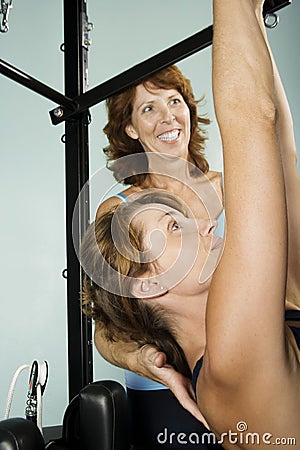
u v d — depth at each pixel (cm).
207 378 62
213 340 57
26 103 167
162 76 118
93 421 88
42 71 165
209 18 125
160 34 130
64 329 159
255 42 55
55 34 165
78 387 117
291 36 141
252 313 55
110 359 116
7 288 163
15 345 161
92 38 135
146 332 111
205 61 116
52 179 164
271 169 54
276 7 83
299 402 62
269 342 56
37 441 73
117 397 90
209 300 58
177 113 117
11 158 166
